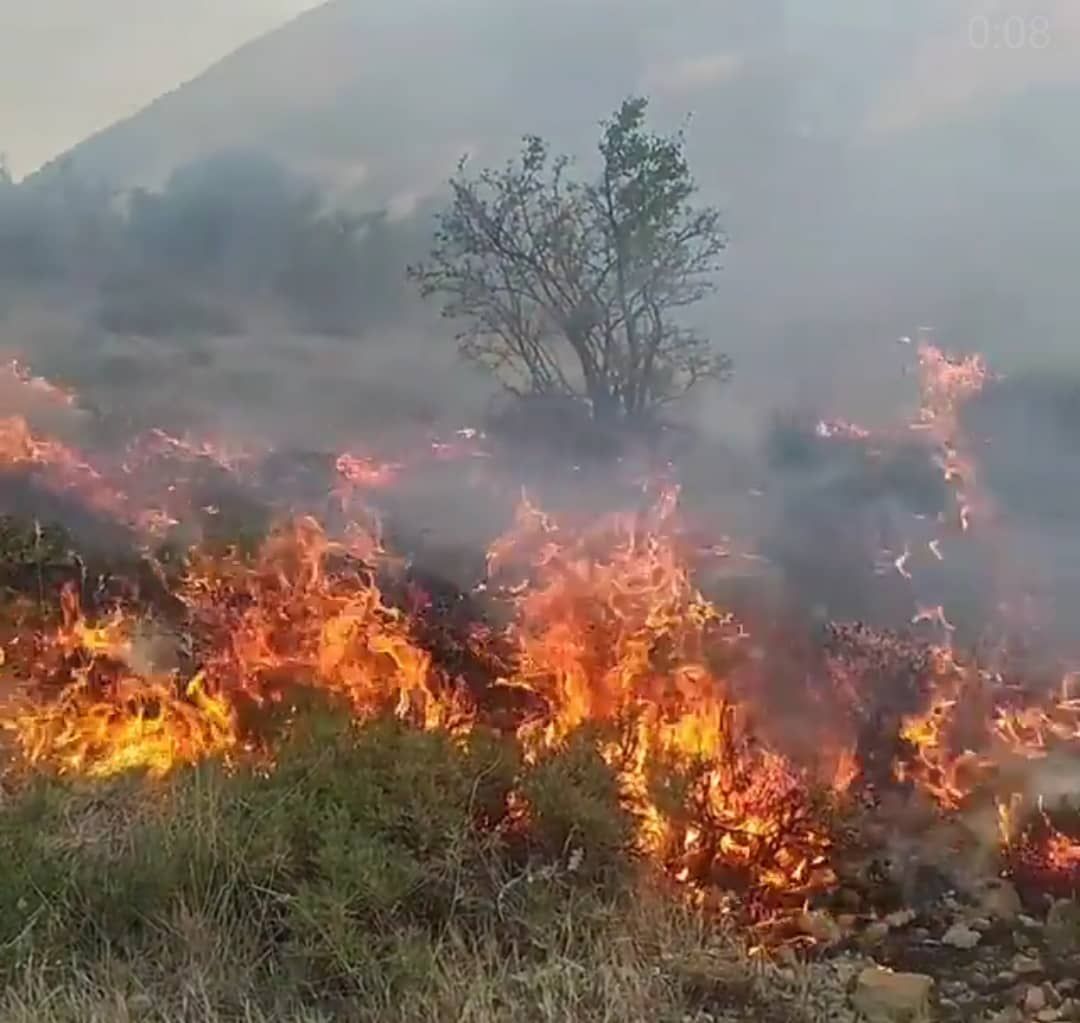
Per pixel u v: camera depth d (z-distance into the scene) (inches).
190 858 139.2
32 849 143.3
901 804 162.2
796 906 147.4
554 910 134.3
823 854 154.0
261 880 137.2
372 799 142.6
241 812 145.6
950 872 151.5
